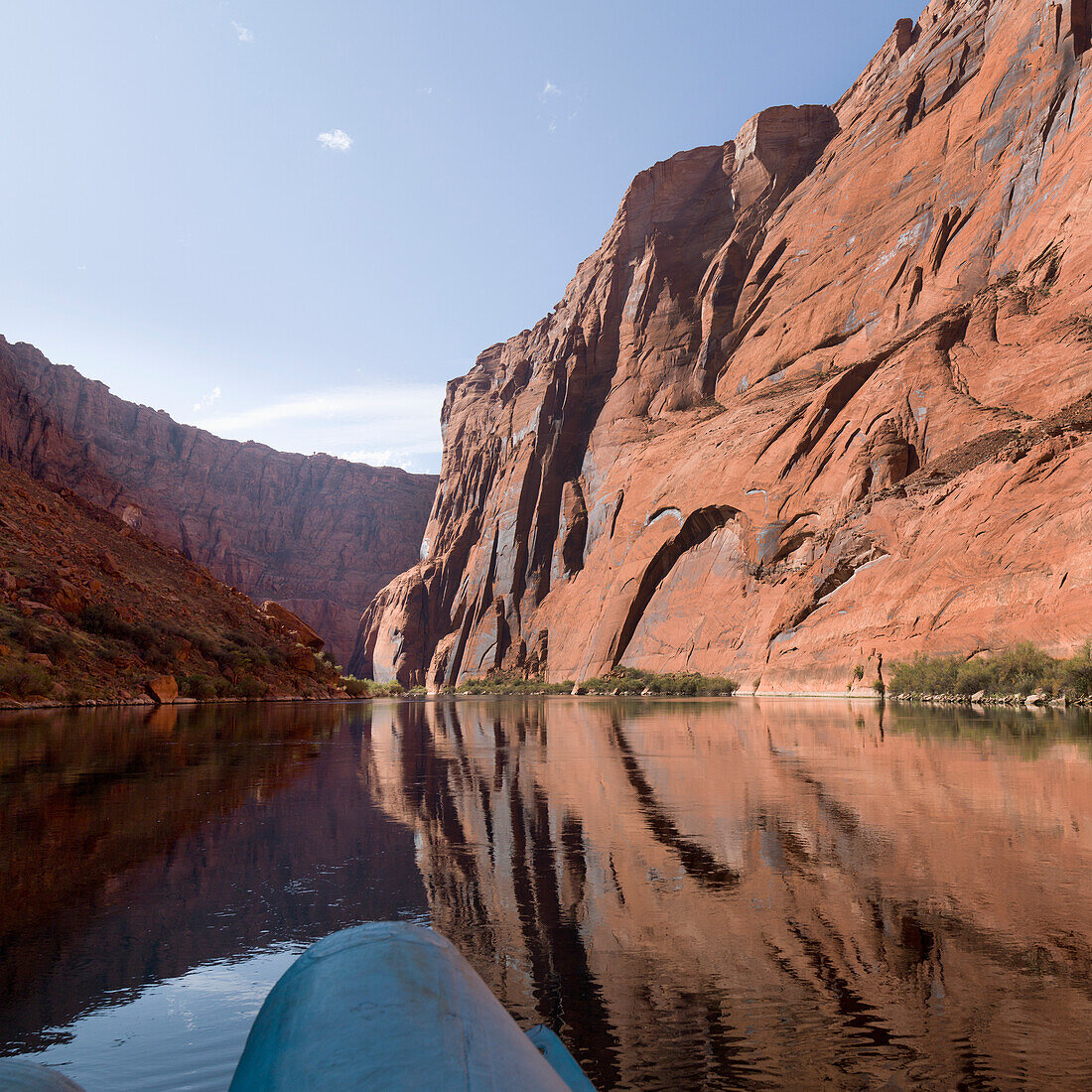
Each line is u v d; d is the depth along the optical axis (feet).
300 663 257.55
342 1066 4.48
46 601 161.38
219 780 37.37
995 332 227.81
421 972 5.38
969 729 66.23
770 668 234.58
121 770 41.19
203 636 204.44
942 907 15.66
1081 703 107.76
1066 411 175.83
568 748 55.93
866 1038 9.99
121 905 16.69
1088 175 225.15
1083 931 14.08
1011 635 142.41
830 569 220.84
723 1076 8.98
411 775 39.50
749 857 20.48
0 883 18.69
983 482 176.76
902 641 172.14
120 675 154.10
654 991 11.71
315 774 39.83
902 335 282.77
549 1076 4.96
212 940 14.38
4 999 11.76
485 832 24.39
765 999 11.35
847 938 13.93
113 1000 11.67
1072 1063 9.21
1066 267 218.59
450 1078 4.42
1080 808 26.68
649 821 25.86
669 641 318.45
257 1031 5.26
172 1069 9.39
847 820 25.34
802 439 275.39
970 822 24.62
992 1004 11.03
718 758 46.42
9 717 95.09
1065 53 263.70
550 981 12.17
